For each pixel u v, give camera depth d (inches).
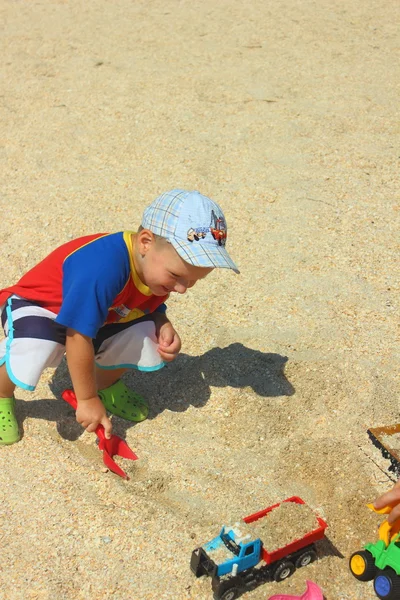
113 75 231.9
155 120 202.5
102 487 96.1
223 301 134.7
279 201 165.9
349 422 108.2
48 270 101.3
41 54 250.1
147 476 98.6
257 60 243.1
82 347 93.7
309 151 186.2
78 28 276.2
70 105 211.8
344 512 94.1
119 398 109.8
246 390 113.3
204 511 93.5
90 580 83.7
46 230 154.7
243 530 83.3
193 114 205.8
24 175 176.4
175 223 93.3
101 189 170.7
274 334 126.1
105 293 93.4
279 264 145.0
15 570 84.7
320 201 165.8
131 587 83.0
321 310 132.2
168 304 133.7
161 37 265.6
